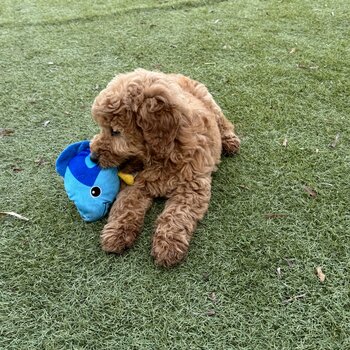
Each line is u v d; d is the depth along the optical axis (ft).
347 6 18.07
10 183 9.57
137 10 18.49
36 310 7.05
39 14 18.43
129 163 8.42
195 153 8.36
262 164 9.95
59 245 8.11
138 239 8.16
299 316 6.89
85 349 6.51
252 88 12.84
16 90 13.06
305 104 12.03
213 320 6.86
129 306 7.07
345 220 8.52
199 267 7.65
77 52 15.24
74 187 8.20
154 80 7.73
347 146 10.45
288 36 15.84
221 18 17.51
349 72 13.43
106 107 7.53
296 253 7.88
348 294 7.16
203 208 8.33
